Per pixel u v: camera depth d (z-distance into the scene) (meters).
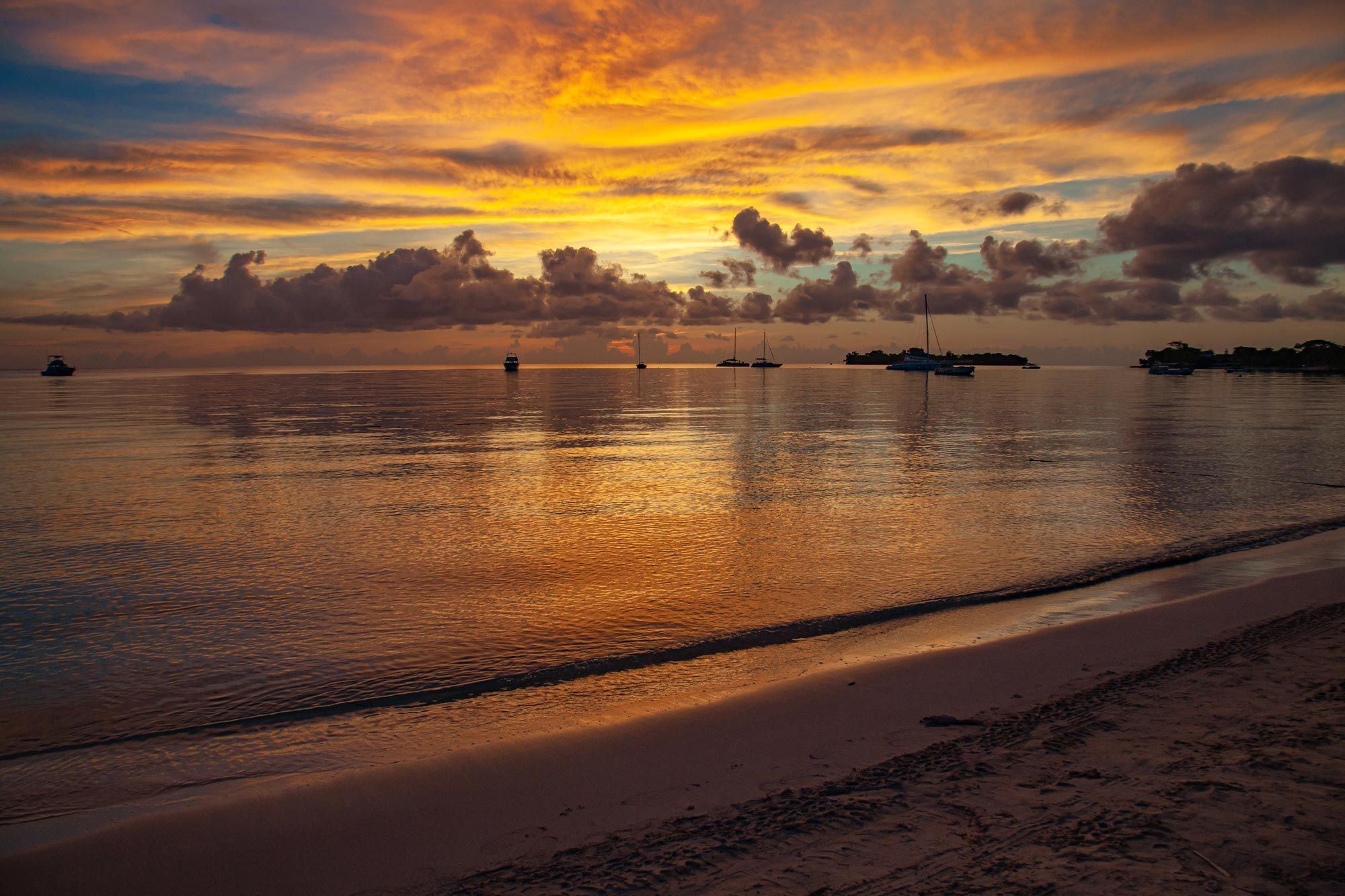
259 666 11.03
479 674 10.66
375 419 59.47
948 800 6.38
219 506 23.02
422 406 77.69
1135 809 6.08
